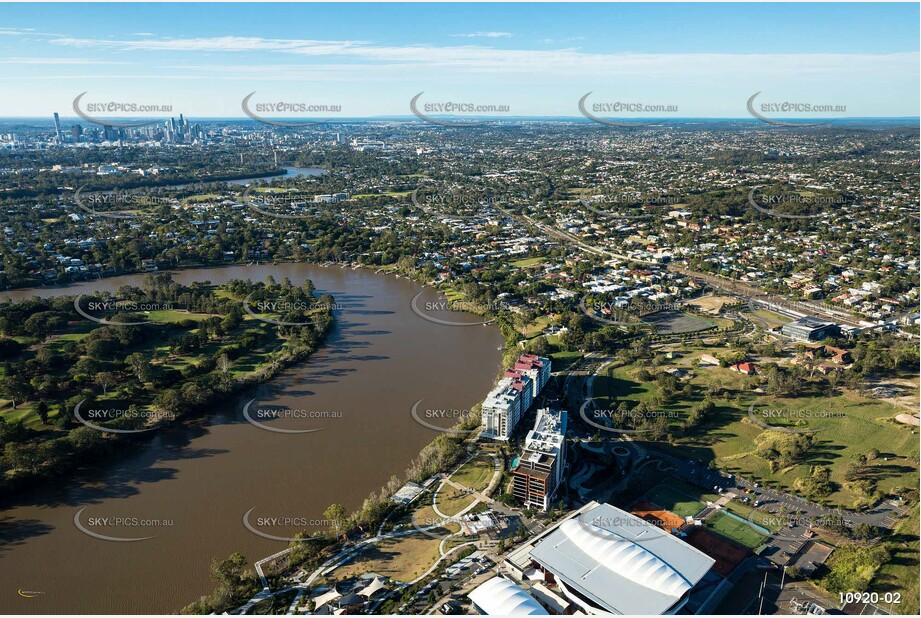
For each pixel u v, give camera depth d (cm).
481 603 19312
